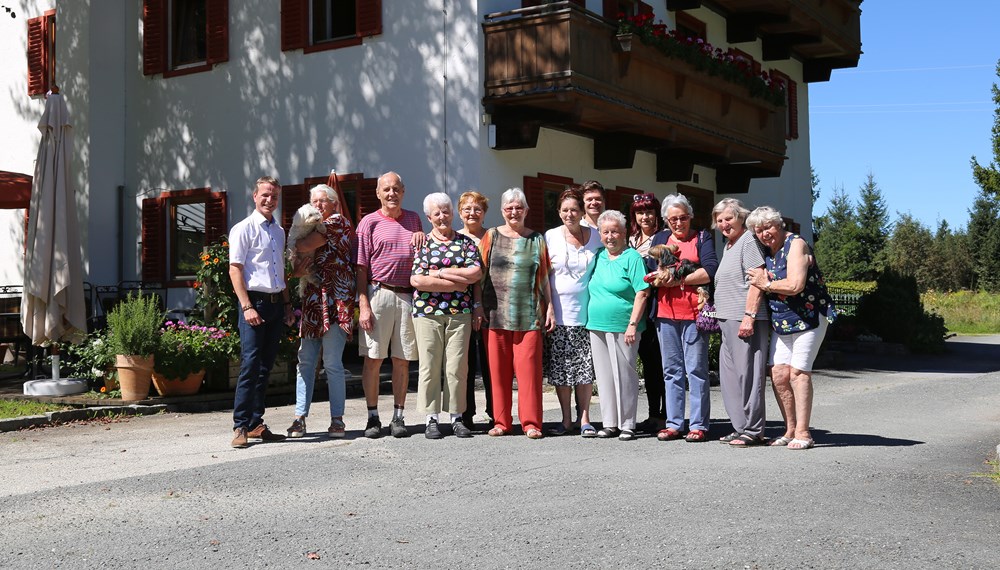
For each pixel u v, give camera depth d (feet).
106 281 58.44
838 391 42.68
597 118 49.60
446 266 26.03
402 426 26.76
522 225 26.94
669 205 26.20
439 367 26.37
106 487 20.08
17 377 46.03
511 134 47.67
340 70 51.78
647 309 26.63
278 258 25.99
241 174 55.31
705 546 15.35
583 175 55.16
